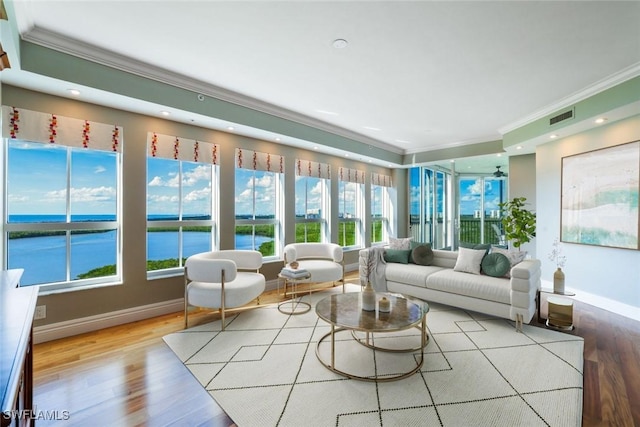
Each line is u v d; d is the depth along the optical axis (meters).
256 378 2.23
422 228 8.10
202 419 1.80
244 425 1.75
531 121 4.51
